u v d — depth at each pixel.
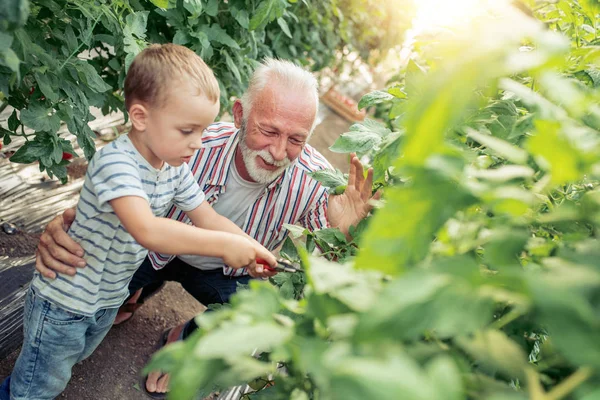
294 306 0.57
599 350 0.36
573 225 0.67
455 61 0.36
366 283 0.54
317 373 0.43
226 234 1.28
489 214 0.77
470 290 0.41
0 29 0.74
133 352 2.30
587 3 1.07
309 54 4.51
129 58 1.75
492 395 0.47
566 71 0.97
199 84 1.31
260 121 1.73
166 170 1.47
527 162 0.72
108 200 1.27
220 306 1.36
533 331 0.75
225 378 0.48
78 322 1.54
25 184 2.94
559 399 0.45
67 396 1.99
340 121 6.11
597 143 0.45
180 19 2.23
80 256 1.45
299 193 1.99
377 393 0.34
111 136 3.74
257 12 2.24
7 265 2.35
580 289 0.41
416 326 0.39
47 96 1.46
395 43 6.10
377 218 0.46
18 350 2.08
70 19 1.75
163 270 2.14
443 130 0.35
